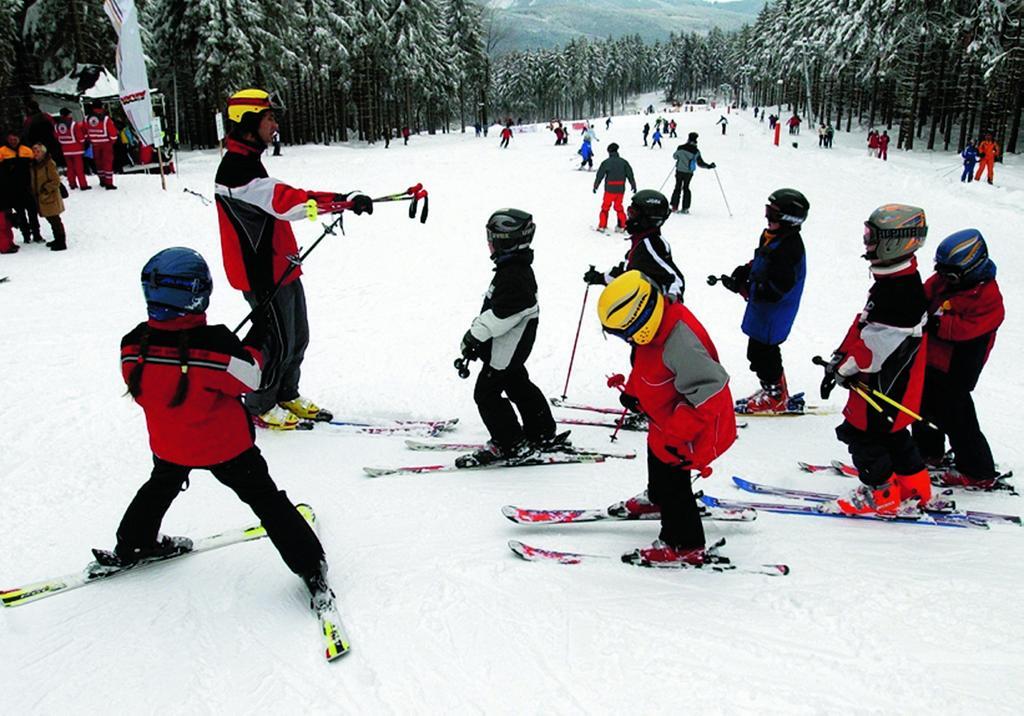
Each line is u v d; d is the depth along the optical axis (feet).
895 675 7.41
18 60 80.69
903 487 11.55
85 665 8.06
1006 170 89.86
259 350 9.39
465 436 15.83
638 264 13.94
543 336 23.56
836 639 8.08
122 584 9.71
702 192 58.39
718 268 32.78
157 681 7.79
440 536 10.89
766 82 290.56
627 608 8.86
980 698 7.04
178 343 8.36
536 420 14.08
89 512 11.94
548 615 8.71
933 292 12.19
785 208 15.07
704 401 8.52
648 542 10.78
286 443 15.05
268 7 101.45
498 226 12.64
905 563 9.95
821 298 28.48
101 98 69.62
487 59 193.36
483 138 146.10
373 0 131.03
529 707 7.19
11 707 7.45
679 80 500.33
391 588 9.36
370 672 7.78
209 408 8.63
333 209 13.84
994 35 98.32
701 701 7.14
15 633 8.68
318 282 30.89
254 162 13.71
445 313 26.25
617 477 13.41
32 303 26.07
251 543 10.78
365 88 139.33
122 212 44.09
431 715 7.15
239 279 14.37
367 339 23.12
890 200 59.98
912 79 124.36
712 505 11.64
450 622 8.61
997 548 10.41
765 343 16.42
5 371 19.29
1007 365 20.51
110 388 18.22
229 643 8.43
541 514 11.14
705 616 8.64
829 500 12.25
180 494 12.45
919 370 11.05
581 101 417.28
